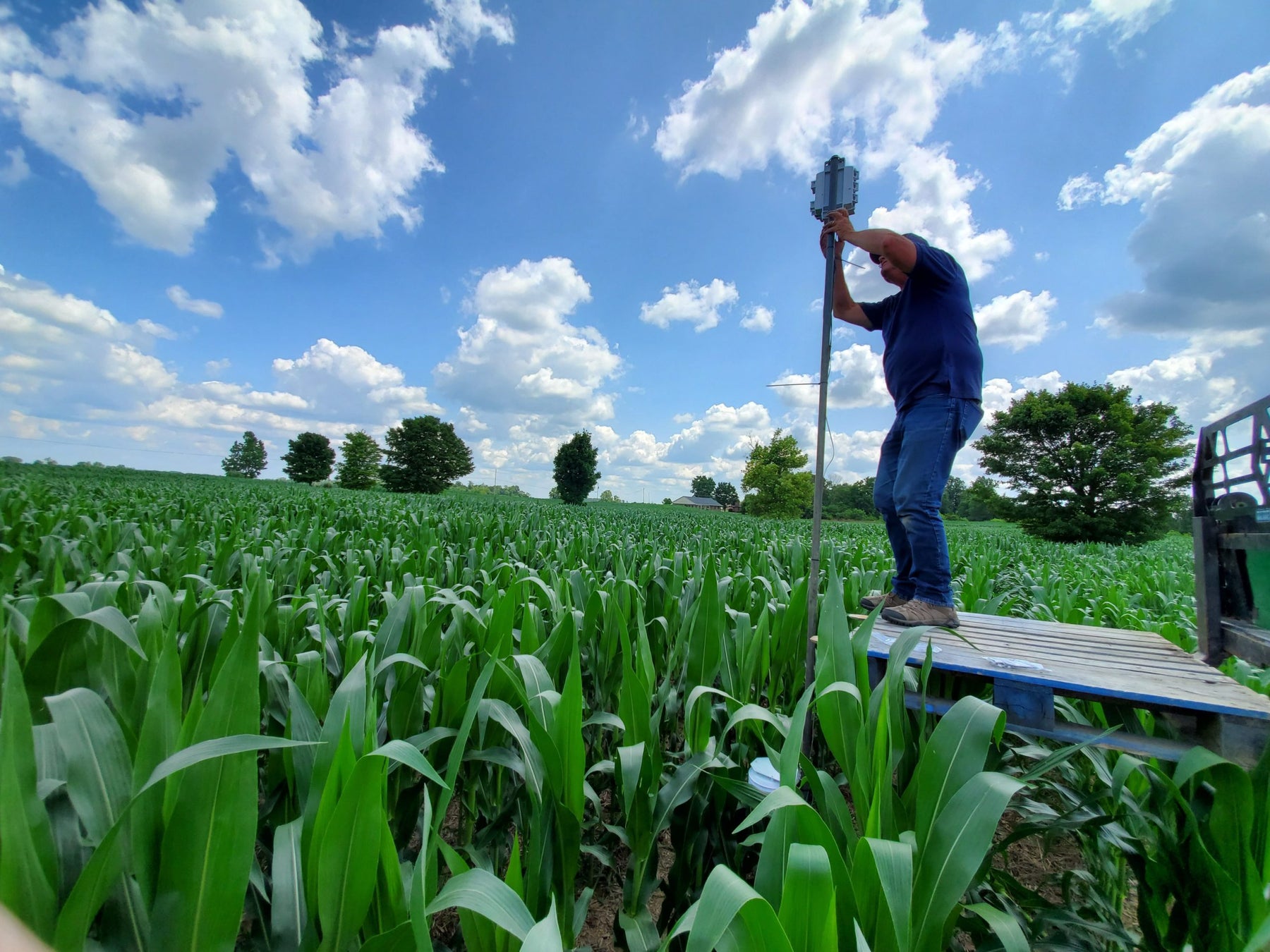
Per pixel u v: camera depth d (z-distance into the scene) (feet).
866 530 57.88
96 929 3.14
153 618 5.67
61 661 4.88
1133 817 5.68
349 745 3.55
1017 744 8.57
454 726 6.00
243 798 2.99
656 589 11.55
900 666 5.33
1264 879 3.97
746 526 44.80
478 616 7.35
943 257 9.02
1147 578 21.81
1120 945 5.51
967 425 8.72
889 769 4.38
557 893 4.76
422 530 21.77
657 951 4.71
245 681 3.17
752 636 8.92
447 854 3.69
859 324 10.96
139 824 2.93
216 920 2.91
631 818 5.10
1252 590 8.25
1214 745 5.09
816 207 7.42
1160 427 116.47
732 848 5.86
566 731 4.61
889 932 3.39
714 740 6.05
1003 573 24.67
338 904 3.19
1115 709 7.37
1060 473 115.85
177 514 27.61
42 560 11.16
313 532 17.58
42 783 3.19
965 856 3.42
